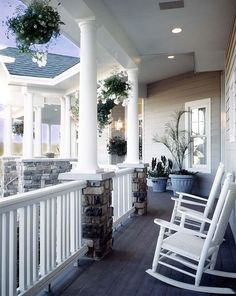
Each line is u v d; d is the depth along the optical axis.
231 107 4.00
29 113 7.20
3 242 1.78
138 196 4.94
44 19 2.10
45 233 2.25
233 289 2.34
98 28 3.23
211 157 6.70
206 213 3.28
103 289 2.34
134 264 2.84
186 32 4.07
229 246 3.45
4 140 8.73
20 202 1.89
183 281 2.50
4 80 6.57
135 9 3.40
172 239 2.65
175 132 7.46
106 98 4.22
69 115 7.71
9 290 1.84
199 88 6.98
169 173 7.34
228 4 3.28
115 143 9.30
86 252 2.97
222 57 5.13
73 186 2.71
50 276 2.27
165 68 6.85
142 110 8.73
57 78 6.70
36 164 7.32
